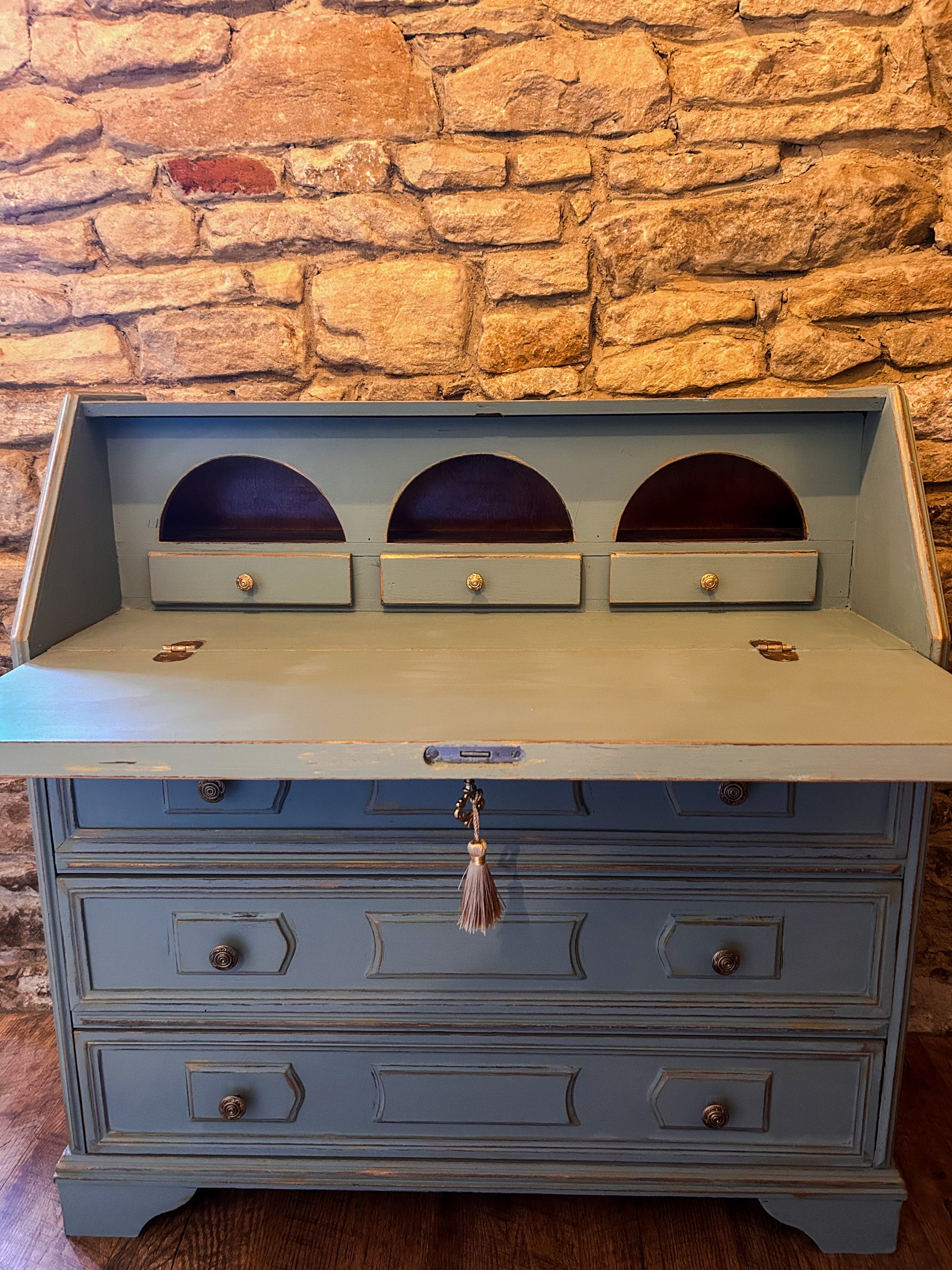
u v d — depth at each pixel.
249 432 1.44
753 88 1.59
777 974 1.29
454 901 1.28
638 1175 1.36
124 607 1.51
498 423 1.42
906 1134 1.60
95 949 1.31
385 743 0.98
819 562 1.45
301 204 1.67
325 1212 1.46
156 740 0.98
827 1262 1.37
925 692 1.10
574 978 1.31
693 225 1.64
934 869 1.83
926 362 1.68
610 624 1.41
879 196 1.62
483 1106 1.36
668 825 1.24
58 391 1.75
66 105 1.65
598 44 1.59
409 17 1.59
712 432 1.41
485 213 1.65
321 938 1.31
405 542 1.49
